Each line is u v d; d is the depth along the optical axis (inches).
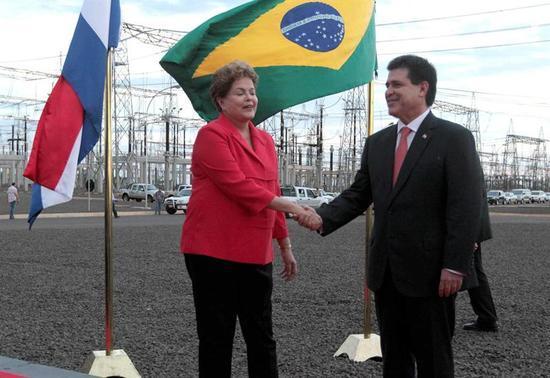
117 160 2511.1
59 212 1526.8
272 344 159.8
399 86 144.5
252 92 154.3
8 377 186.5
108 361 200.8
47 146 200.5
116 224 1058.1
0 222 1127.0
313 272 466.6
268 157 159.9
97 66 204.1
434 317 143.1
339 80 200.8
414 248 141.1
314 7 200.5
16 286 394.0
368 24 210.7
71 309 319.9
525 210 2122.3
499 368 212.5
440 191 140.5
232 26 193.9
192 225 155.7
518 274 462.6
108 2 205.3
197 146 153.1
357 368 210.2
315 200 1642.5
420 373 147.2
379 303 151.3
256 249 153.7
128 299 349.1
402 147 146.6
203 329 155.9
